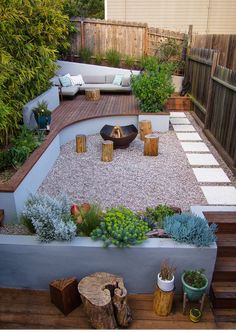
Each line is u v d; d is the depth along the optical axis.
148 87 6.59
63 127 5.81
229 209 3.47
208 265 2.85
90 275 2.77
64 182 4.55
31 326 2.63
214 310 2.88
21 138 4.70
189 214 3.16
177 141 6.23
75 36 10.06
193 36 8.66
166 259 2.82
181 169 4.96
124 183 4.51
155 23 10.80
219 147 5.54
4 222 3.48
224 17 10.55
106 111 7.04
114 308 2.56
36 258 2.87
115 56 9.90
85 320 2.69
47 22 5.50
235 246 3.10
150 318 2.74
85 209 3.19
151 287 2.99
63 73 10.02
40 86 6.28
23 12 4.88
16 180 3.55
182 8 10.53
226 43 5.50
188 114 8.26
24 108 5.27
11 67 4.50
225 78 5.26
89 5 11.18
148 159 5.38
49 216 2.89
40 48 5.45
